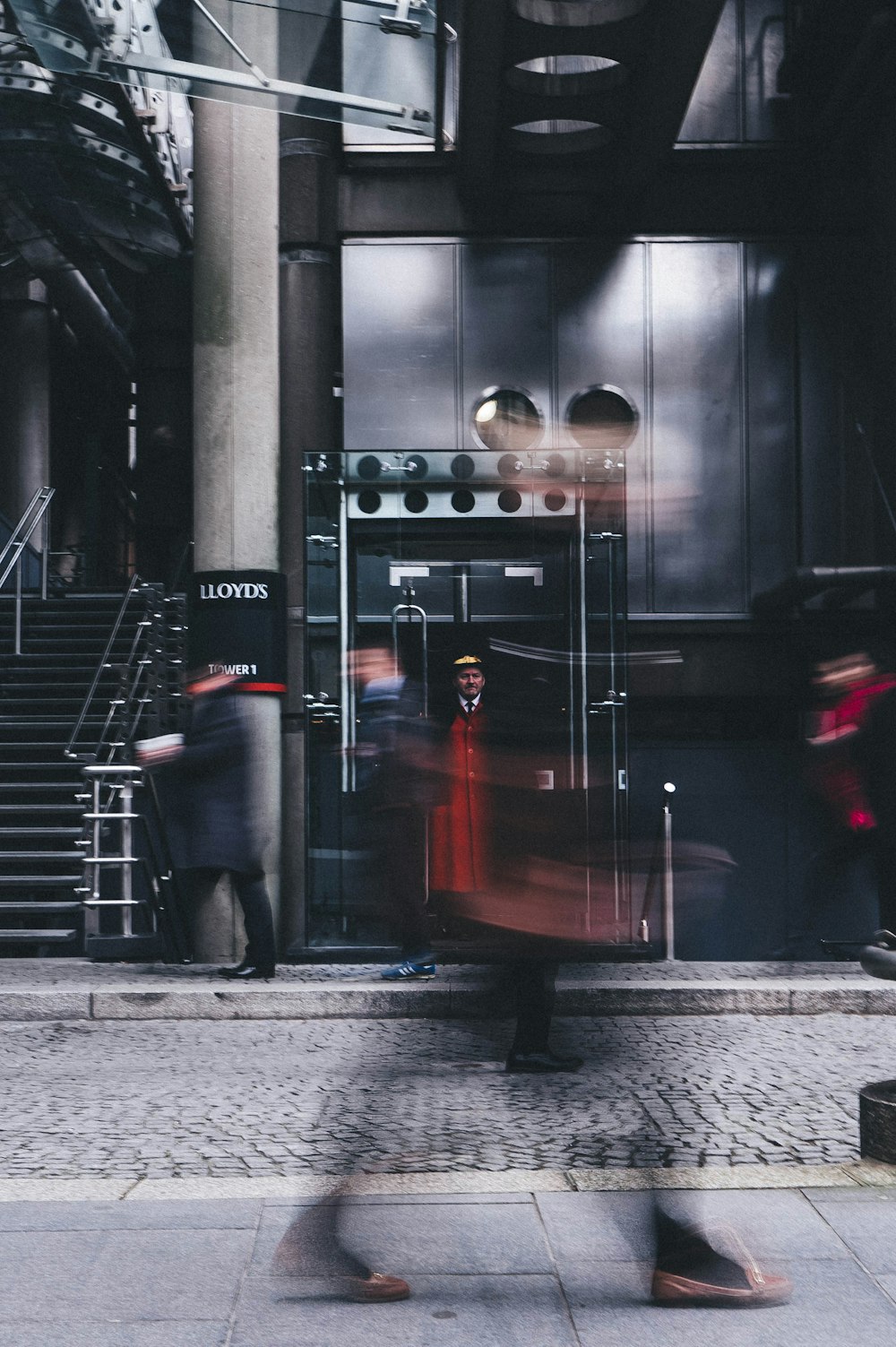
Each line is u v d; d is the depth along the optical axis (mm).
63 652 15266
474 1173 4414
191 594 9922
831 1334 3023
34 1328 3084
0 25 13984
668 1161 4688
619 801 9797
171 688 14000
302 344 12219
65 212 19266
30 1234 3805
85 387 29141
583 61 11797
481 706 4555
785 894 12711
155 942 9750
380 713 4672
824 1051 6969
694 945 12531
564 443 12656
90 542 26000
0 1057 7000
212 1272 3465
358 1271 3260
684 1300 3182
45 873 11391
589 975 8297
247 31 9312
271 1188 4312
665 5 9391
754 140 12688
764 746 12867
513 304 12734
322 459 10156
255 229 9914
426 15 9375
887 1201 4039
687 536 12641
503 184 12312
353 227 12617
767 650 12594
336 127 12570
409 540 10156
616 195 12461
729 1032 7531
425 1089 6004
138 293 23688
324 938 9727
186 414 23688
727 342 12773
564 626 10094
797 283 12797
